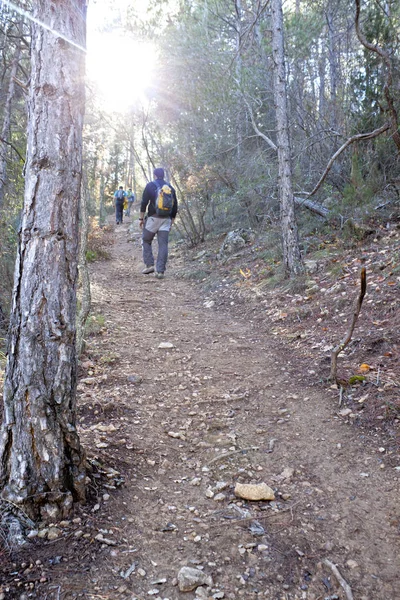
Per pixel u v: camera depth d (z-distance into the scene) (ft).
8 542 6.63
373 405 11.14
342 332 15.83
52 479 7.22
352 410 11.23
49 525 7.06
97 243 43.70
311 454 9.79
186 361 15.70
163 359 15.88
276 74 23.36
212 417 11.64
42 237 7.22
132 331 18.92
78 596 5.88
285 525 7.54
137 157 43.16
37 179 7.22
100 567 6.40
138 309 22.65
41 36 7.25
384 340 14.08
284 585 6.30
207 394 13.00
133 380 13.78
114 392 12.85
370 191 26.40
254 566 6.61
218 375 14.39
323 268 22.61
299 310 19.12
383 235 22.70
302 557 6.81
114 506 7.73
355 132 27.68
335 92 34.14
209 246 38.78
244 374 14.42
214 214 42.45
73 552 6.59
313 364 14.29
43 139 7.22
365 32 25.58
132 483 8.55
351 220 24.54
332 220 28.12
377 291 17.13
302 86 34.40
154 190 29.19
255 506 8.09
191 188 38.63
